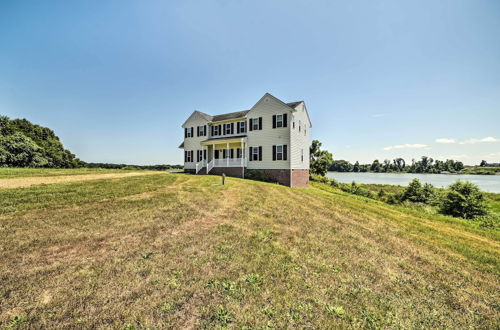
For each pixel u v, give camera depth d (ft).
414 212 34.22
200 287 10.41
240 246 15.28
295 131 65.98
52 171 62.95
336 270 12.82
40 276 10.66
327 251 15.38
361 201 41.37
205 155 82.02
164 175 62.59
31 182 39.29
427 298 10.77
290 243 16.42
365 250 16.07
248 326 8.24
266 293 10.23
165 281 10.74
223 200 30.35
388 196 62.13
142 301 9.24
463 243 19.80
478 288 12.00
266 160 66.69
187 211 23.63
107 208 23.47
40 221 18.67
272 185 52.42
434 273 13.34
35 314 8.23
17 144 89.40
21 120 128.06
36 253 13.10
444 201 48.14
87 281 10.41
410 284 11.94
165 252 13.85
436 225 26.53
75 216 20.38
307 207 29.68
